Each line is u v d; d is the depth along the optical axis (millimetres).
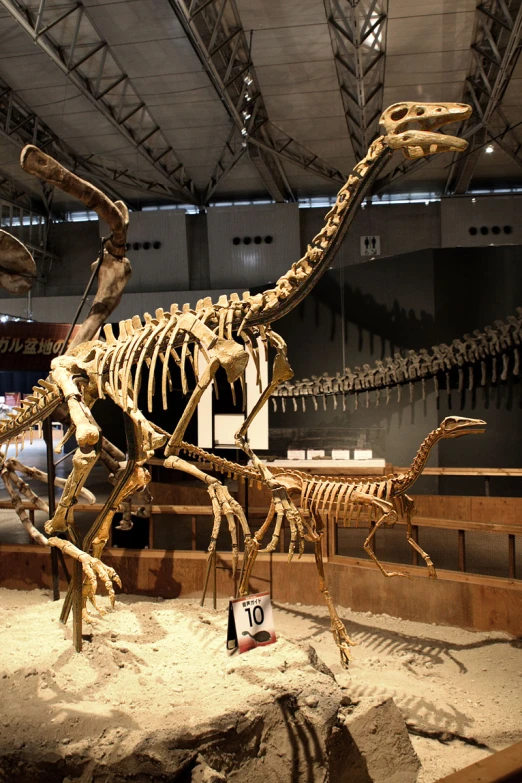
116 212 5820
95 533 4254
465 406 8023
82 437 3662
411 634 5176
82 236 14062
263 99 10016
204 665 3627
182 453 9141
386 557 6109
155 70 9406
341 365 8789
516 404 7832
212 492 3701
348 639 4445
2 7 8078
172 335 3963
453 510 6645
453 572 5367
